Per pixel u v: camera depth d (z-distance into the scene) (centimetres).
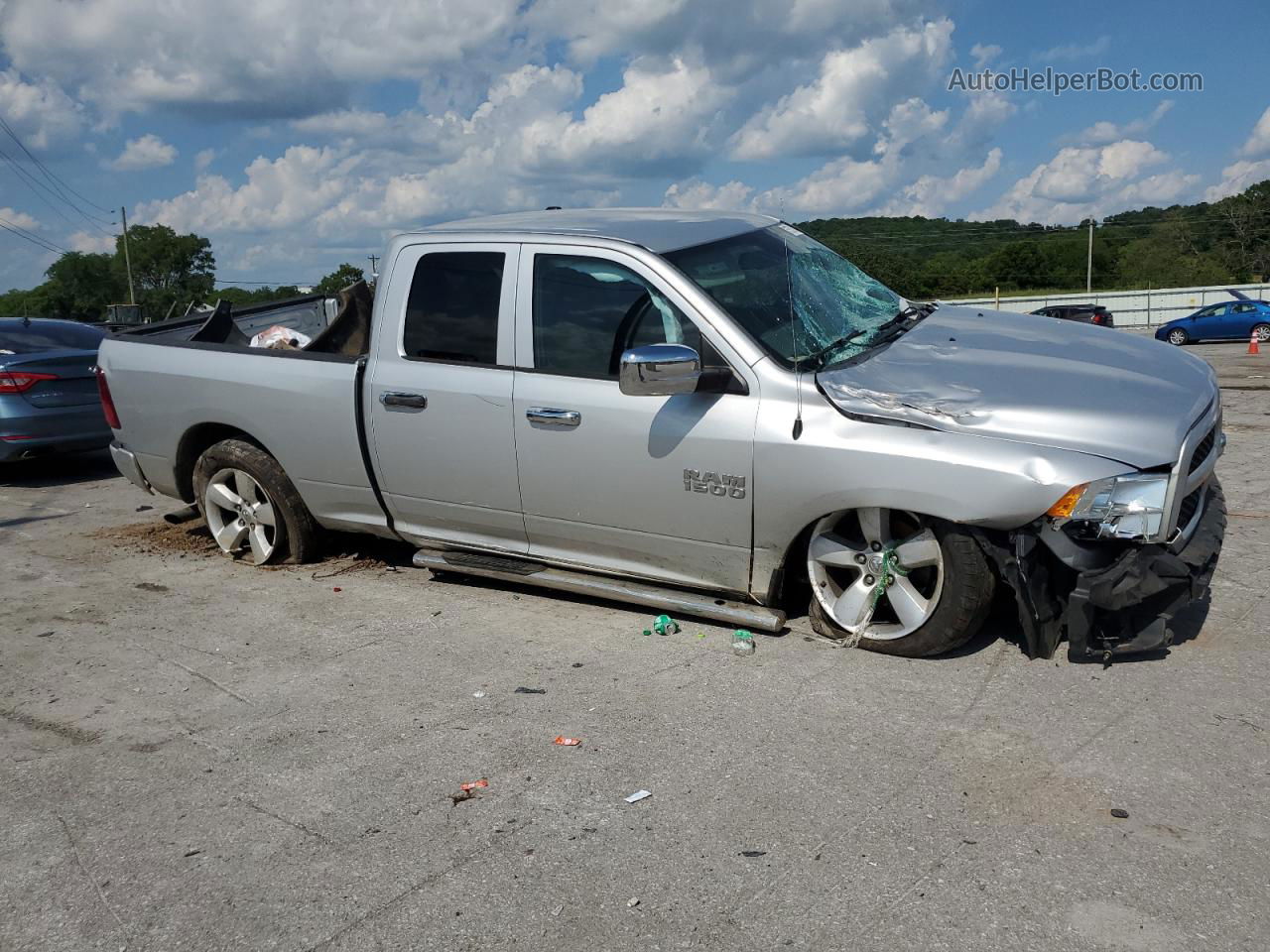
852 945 262
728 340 440
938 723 375
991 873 288
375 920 284
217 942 280
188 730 408
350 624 518
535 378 484
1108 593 380
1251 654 421
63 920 293
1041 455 384
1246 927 261
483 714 406
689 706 401
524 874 301
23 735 412
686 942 267
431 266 519
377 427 535
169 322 710
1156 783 329
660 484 456
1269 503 664
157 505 846
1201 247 8538
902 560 422
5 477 1011
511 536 519
